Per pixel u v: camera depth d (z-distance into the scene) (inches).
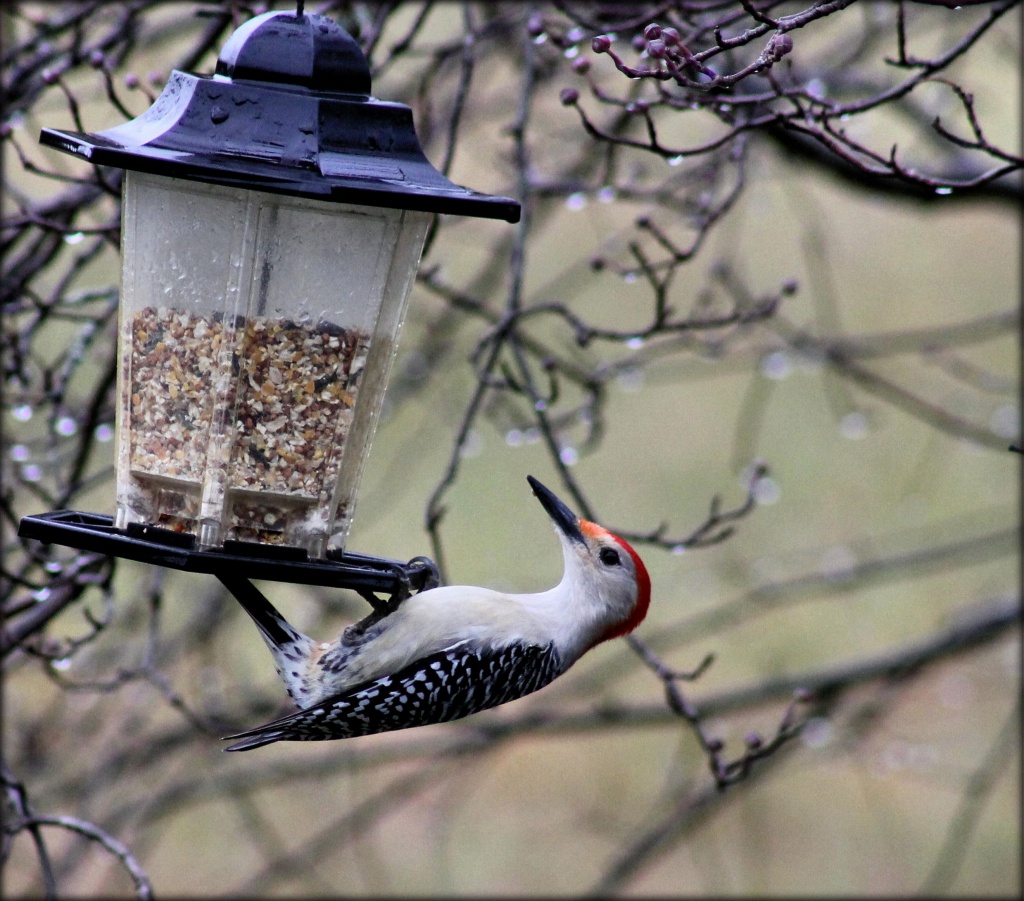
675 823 507.2
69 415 395.5
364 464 261.9
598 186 376.5
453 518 815.1
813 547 789.9
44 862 287.6
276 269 245.8
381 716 296.4
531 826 744.3
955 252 959.0
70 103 285.3
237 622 605.0
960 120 576.1
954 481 863.7
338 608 518.6
